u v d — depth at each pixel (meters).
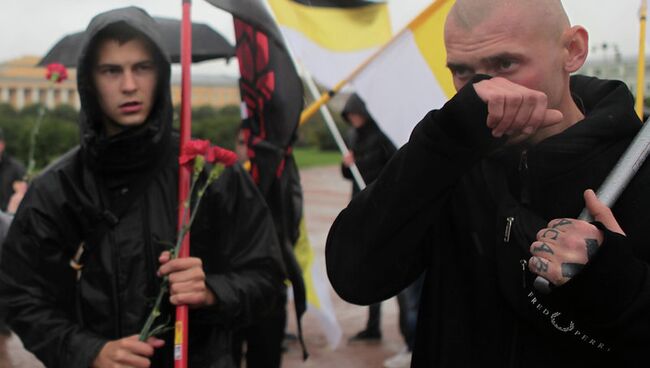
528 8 1.31
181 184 2.07
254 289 2.15
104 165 2.08
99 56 2.08
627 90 1.39
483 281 1.37
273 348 3.03
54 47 3.98
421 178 1.29
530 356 1.31
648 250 1.24
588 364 1.28
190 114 2.16
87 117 2.10
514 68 1.32
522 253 1.29
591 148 1.31
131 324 2.05
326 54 4.09
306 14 4.06
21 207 2.11
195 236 2.13
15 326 2.09
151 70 2.11
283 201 2.76
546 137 1.37
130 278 2.06
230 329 2.14
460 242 1.43
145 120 2.10
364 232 1.39
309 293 4.07
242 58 2.84
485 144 1.24
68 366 1.99
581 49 1.37
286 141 2.75
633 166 1.26
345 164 5.16
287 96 2.76
